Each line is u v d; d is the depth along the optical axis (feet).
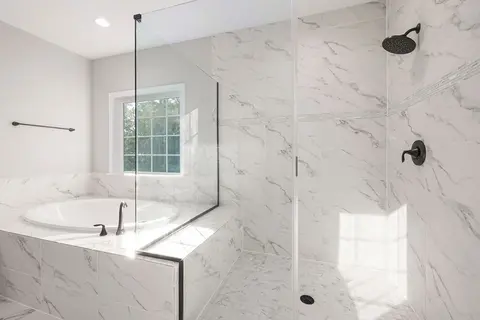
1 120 6.48
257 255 6.39
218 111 6.81
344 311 4.60
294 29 6.16
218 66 6.68
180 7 5.80
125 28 6.88
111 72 8.66
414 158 4.17
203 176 6.66
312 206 6.51
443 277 3.34
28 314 4.61
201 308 4.49
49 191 7.61
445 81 3.22
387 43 3.98
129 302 3.97
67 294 4.42
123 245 4.36
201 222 5.70
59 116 7.92
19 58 6.87
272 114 6.41
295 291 5.17
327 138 6.36
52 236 4.74
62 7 5.87
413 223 4.44
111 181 8.65
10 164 6.68
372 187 6.06
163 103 6.09
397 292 5.20
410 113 4.47
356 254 6.21
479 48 2.53
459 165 2.93
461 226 2.90
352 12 6.04
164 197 5.86
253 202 6.56
